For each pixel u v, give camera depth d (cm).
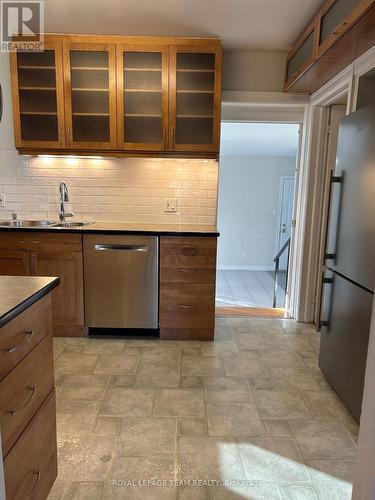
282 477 151
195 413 193
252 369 243
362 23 172
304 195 323
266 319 339
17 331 103
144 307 284
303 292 331
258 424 186
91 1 222
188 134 281
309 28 240
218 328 315
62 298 283
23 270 279
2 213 324
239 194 764
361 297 180
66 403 200
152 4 225
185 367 244
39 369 120
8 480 100
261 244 776
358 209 184
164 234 271
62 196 312
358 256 183
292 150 671
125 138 280
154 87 275
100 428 179
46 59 271
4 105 303
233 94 311
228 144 602
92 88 275
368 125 175
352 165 192
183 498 140
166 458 160
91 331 296
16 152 314
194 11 233
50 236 274
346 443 173
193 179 319
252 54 306
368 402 88
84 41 267
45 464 128
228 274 713
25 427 110
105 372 235
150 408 197
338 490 145
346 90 255
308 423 187
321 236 321
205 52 270
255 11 232
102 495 140
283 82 310
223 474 152
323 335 234
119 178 319
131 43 267
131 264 277
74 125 279
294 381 229
